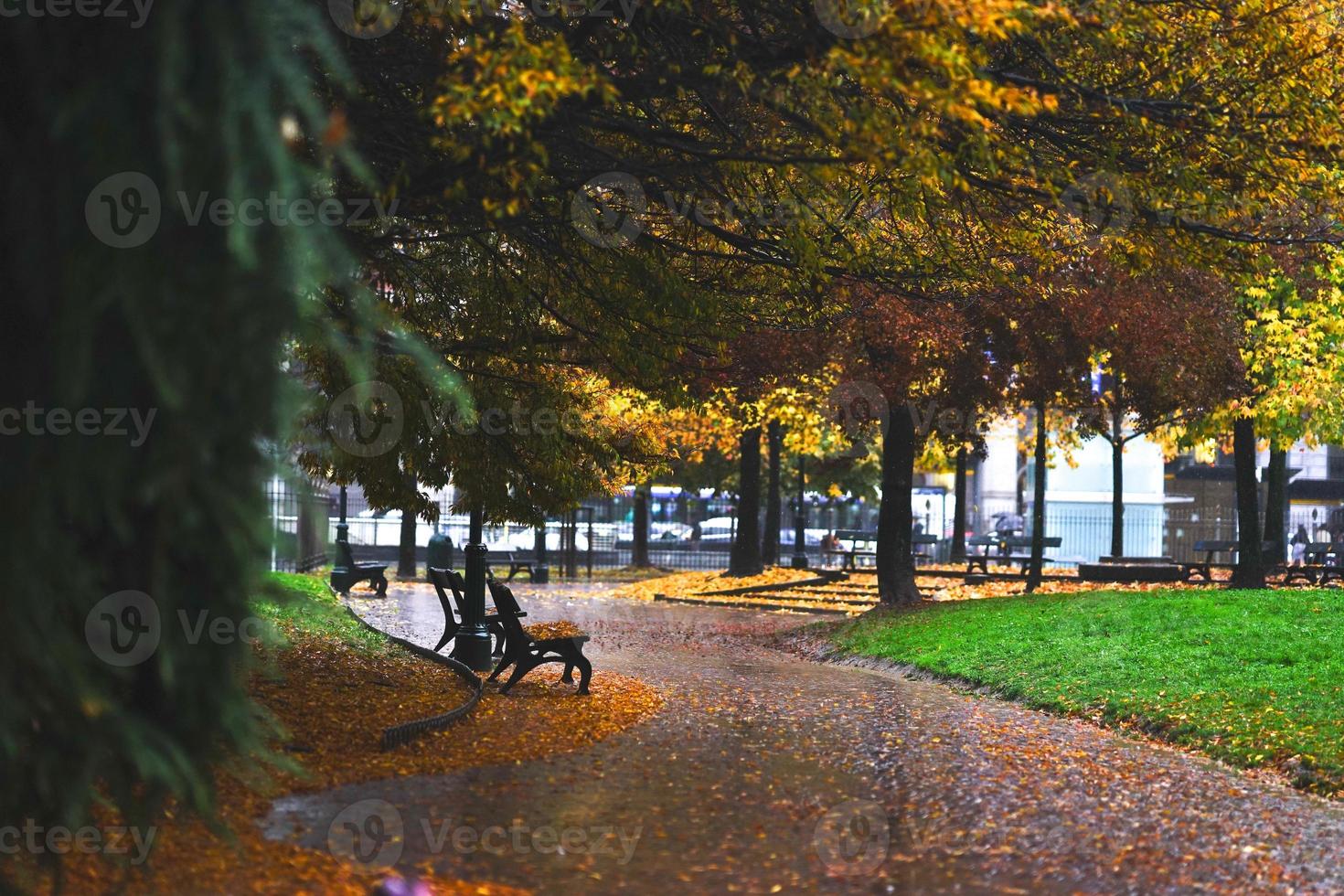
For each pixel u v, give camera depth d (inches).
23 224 229.0
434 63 362.9
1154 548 1724.9
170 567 239.9
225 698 250.4
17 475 226.2
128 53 226.4
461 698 499.2
